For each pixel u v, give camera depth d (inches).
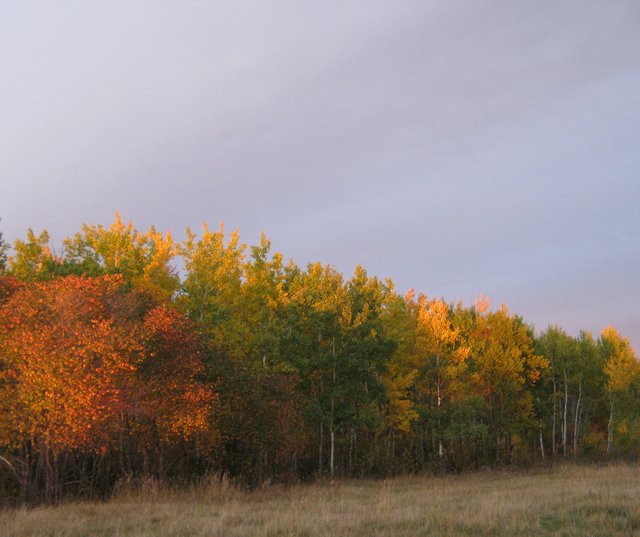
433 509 500.4
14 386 745.0
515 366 1574.8
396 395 1362.0
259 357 1164.5
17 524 478.0
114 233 1254.3
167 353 872.9
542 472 1269.7
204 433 934.4
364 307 1263.5
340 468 1306.6
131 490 801.6
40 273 1096.8
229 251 1263.5
